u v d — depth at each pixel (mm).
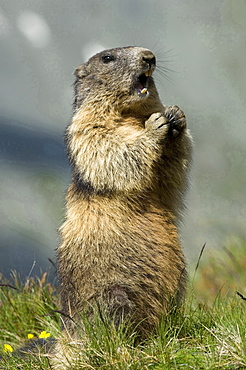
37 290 11320
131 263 9031
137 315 8859
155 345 8125
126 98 9859
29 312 10875
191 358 7730
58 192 21125
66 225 9602
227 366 7402
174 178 9750
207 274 12969
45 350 8797
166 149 9617
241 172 22484
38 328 10641
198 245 16469
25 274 17516
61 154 23547
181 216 10070
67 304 9266
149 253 9086
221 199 20828
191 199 20766
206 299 11047
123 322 8430
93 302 8906
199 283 12664
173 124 9500
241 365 7367
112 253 9078
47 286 11680
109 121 9781
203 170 22719
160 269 9055
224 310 9031
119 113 9930
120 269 9031
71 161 10016
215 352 7688
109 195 9375
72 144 9875
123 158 9367
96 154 9484
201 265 13758
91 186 9438
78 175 9680
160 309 8922
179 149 9719
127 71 9867
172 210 9852
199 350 7867
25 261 18188
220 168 22812
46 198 20984
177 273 9234
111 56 10062
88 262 9117
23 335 10555
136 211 9375
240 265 13227
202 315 8969
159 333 8375
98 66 10109
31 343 9914
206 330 8406
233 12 27750
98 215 9281
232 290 11914
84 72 10258
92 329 8258
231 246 14477
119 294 8797
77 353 8047
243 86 25656
